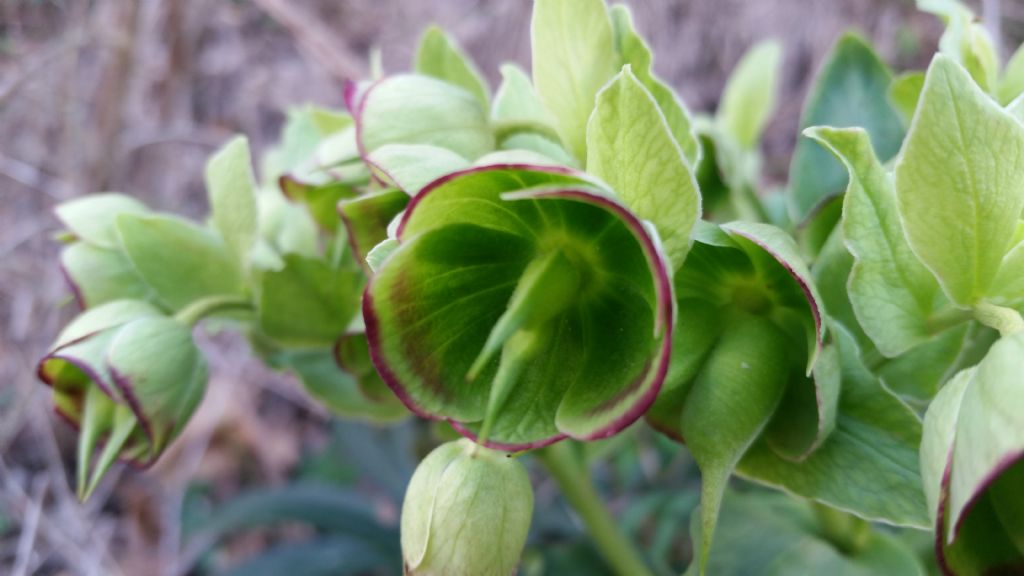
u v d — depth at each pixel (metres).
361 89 0.12
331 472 0.26
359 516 0.20
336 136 0.12
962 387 0.09
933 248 0.09
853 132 0.10
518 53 0.33
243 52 0.32
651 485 0.21
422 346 0.09
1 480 0.24
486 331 0.09
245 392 0.28
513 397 0.09
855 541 0.13
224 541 0.27
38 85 0.25
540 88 0.11
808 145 0.14
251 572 0.20
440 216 0.09
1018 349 0.08
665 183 0.09
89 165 0.25
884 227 0.10
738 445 0.10
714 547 0.13
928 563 0.14
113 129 0.24
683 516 0.20
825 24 0.32
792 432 0.10
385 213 0.11
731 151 0.16
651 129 0.08
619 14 0.11
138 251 0.13
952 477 0.08
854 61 0.15
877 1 0.31
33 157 0.26
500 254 0.09
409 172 0.10
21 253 0.25
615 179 0.09
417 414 0.09
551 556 0.18
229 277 0.14
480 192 0.09
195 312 0.13
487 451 0.10
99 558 0.23
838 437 0.10
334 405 0.15
